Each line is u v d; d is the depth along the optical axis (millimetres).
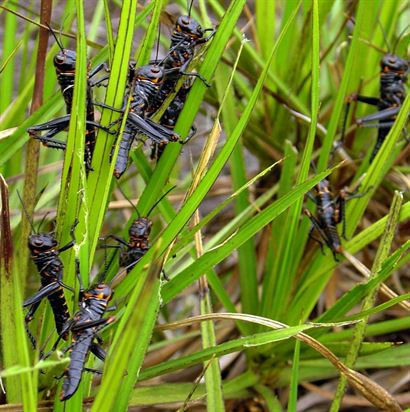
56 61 425
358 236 477
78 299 408
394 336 534
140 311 367
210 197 611
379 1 529
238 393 496
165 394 466
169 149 434
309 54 530
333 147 533
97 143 411
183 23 433
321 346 421
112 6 645
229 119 497
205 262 426
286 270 474
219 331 526
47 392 430
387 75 513
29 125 446
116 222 585
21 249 443
